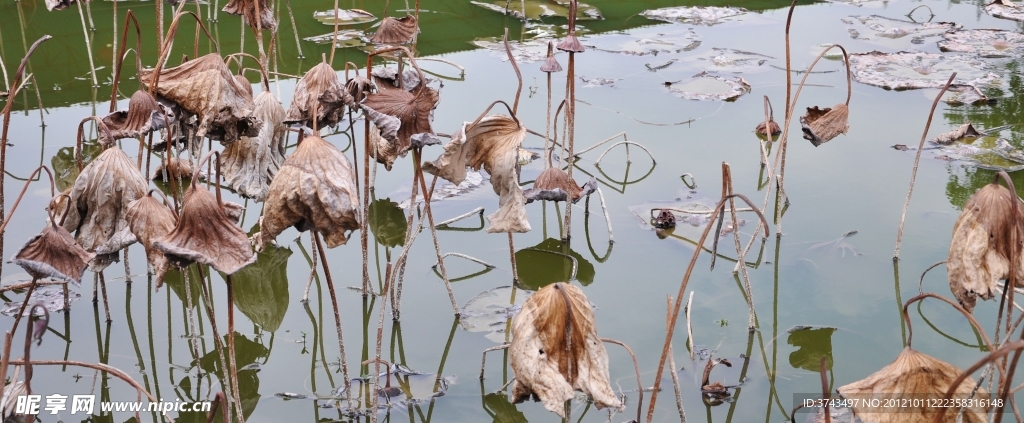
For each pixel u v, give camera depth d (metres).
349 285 4.85
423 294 4.75
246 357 4.19
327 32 9.08
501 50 8.64
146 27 8.96
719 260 5.07
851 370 4.01
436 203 5.77
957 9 10.58
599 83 7.82
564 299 2.66
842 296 4.64
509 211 3.50
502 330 4.39
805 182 5.95
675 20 9.95
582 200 5.87
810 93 7.59
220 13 9.59
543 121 6.89
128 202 3.29
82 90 7.42
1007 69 8.26
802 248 5.12
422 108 3.18
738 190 5.84
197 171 2.46
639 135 6.75
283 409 3.77
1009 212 2.75
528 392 2.76
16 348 4.13
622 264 5.05
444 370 4.07
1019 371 3.88
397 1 10.27
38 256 2.73
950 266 2.89
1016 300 4.50
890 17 10.16
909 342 2.56
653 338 4.28
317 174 2.59
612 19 9.95
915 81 7.86
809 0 10.93
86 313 4.47
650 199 5.79
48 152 6.18
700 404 3.78
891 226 5.33
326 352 4.25
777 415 3.71
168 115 4.13
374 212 5.65
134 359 4.14
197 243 2.47
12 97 3.67
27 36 8.58
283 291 4.80
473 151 3.48
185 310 4.61
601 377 2.73
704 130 6.84
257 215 5.51
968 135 6.61
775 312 4.50
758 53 8.74
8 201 5.40
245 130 3.50
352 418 3.66
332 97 3.04
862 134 6.74
